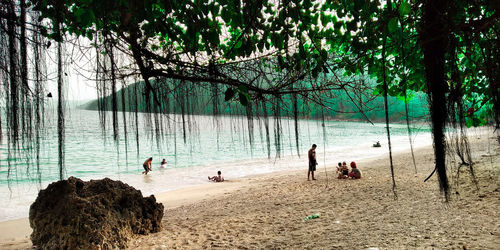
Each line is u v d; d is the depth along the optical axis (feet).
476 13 7.28
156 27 9.48
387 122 7.09
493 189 23.24
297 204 31.35
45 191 20.77
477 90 8.59
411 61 9.28
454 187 24.40
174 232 24.59
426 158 61.00
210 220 28.04
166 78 10.59
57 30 8.23
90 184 21.83
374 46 9.75
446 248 14.79
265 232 22.62
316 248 17.74
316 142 153.48
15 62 7.67
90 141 137.80
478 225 17.30
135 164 87.40
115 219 21.17
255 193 41.29
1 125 7.54
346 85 10.53
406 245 16.02
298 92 10.78
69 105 8.39
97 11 7.58
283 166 76.84
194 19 9.21
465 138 7.82
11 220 34.63
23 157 7.77
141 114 9.84
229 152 106.93
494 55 7.39
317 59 10.00
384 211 24.00
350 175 44.68
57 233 19.61
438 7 7.26
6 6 7.63
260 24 10.09
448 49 7.71
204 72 10.71
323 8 10.35
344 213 25.31
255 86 10.87
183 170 73.72
